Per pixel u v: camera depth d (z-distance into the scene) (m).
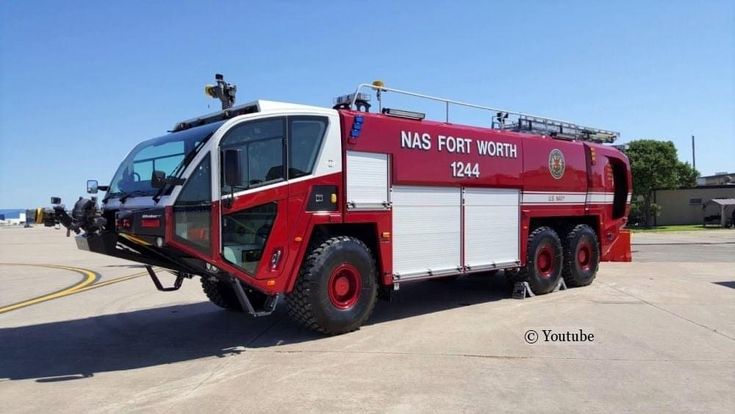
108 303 10.20
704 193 44.56
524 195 9.92
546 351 6.43
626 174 12.64
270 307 6.75
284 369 5.83
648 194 42.03
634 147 42.09
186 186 6.05
